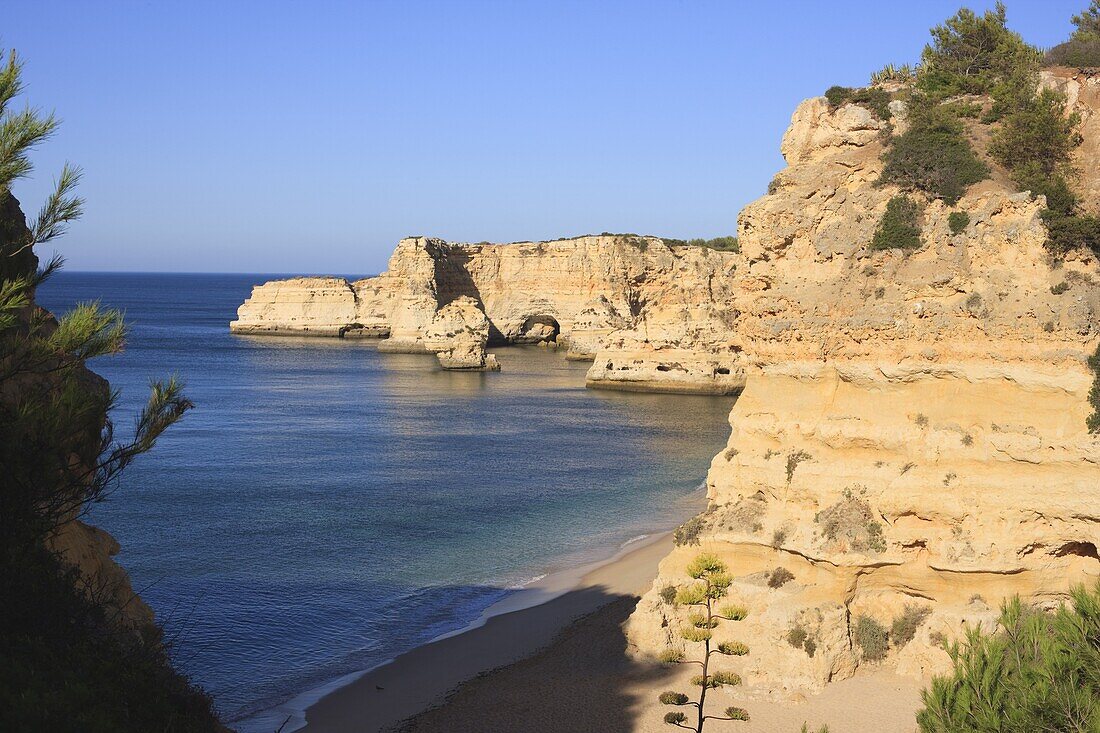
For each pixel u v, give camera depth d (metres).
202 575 42.16
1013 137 31.00
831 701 26.59
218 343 184.12
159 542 47.16
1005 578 27.45
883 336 29.14
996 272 28.23
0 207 16.77
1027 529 27.12
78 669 15.35
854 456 29.45
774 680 27.88
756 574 30.12
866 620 28.86
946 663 27.03
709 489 32.69
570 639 33.97
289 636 35.31
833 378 30.28
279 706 29.38
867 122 32.94
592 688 29.02
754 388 32.22
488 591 40.78
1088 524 26.38
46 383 17.77
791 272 31.53
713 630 29.83
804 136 34.34
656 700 27.69
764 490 30.94
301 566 43.88
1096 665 15.55
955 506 27.64
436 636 35.47
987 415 28.02
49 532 17.84
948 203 29.97
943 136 31.27
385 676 31.58
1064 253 27.97
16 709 12.98
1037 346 27.34
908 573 28.41
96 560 20.42
